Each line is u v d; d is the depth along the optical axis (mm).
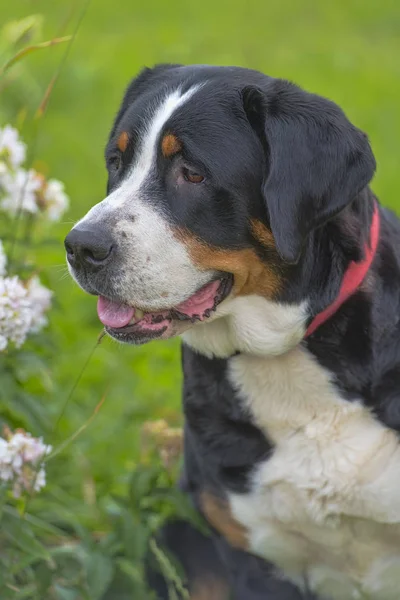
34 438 5777
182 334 5883
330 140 5359
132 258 5344
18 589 5754
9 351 6320
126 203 5430
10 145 6469
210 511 6051
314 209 5320
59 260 8273
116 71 17656
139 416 8031
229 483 5875
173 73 5918
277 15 22766
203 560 6297
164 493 6086
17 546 5887
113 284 5383
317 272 5500
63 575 5930
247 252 5508
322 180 5324
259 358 5676
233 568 6234
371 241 5637
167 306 5473
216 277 5539
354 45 20469
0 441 5434
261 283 5535
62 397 7746
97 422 8008
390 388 5566
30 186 6547
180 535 6328
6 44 6785
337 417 5633
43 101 6430
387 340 5578
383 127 15578
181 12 22703
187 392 5996
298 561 6156
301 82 17500
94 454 7766
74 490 7344
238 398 5773
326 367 5586
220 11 22859
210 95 5562
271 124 5363
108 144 6094
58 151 14414
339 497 5676
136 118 5684
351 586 6184
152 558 6227
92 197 12922
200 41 19953
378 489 5605
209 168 5410
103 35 20266
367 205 5699
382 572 6012
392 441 5598
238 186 5434
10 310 5652
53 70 16531
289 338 5578
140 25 21328
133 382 8484
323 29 21703
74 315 9320
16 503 5992
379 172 13781
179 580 5840
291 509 5812
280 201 5258
